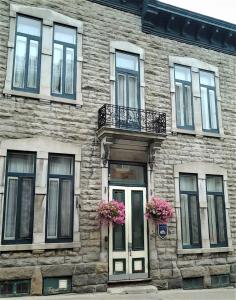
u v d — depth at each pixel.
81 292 8.76
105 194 9.52
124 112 10.24
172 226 10.34
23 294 8.23
